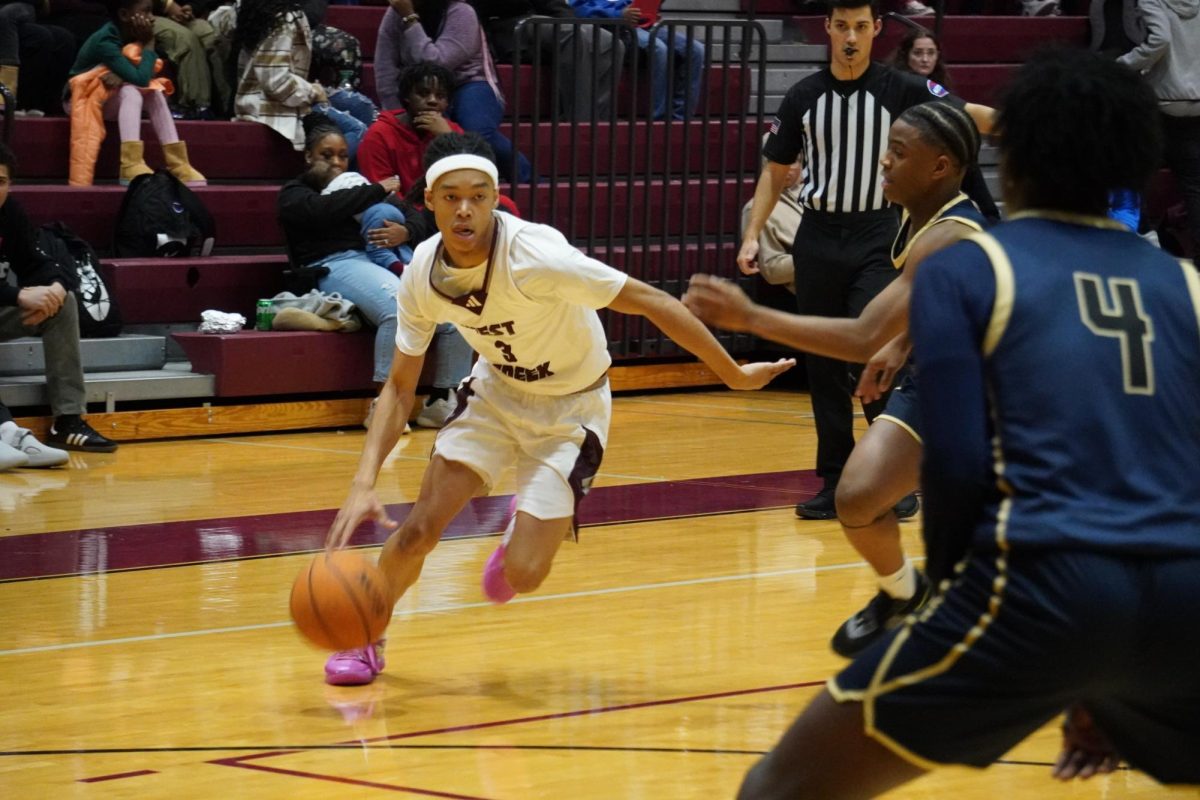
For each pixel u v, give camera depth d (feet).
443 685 21.99
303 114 51.98
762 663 23.07
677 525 33.47
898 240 23.16
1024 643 10.94
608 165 56.13
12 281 42.01
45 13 51.83
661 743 19.31
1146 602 10.91
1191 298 11.71
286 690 21.77
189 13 53.72
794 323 17.15
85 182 48.78
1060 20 67.36
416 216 47.29
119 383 43.75
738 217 55.62
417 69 48.32
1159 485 11.20
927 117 22.00
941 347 11.27
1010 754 19.08
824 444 34.01
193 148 51.16
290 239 47.24
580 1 56.65
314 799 17.26
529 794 17.38
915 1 64.28
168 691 21.76
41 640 24.49
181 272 47.06
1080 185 11.85
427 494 21.40
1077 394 11.23
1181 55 59.36
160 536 32.22
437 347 46.19
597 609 26.37
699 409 51.57
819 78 32.94
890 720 11.36
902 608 21.44
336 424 46.85
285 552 30.83
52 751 19.12
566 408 21.38
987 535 11.16
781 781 11.88
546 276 19.88
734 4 63.82
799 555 30.63
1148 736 11.71
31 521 33.63
